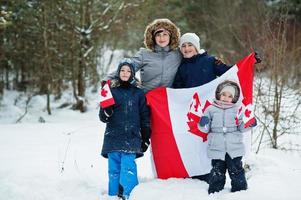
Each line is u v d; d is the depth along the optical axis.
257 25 13.86
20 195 4.85
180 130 5.08
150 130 4.97
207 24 19.53
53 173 5.65
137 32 16.92
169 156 5.09
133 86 4.95
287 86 8.43
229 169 4.64
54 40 13.73
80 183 5.25
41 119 11.63
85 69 13.96
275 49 7.16
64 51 13.76
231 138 4.64
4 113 12.71
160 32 5.12
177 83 5.25
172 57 5.22
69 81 15.34
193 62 5.17
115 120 4.81
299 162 6.27
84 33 13.41
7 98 14.80
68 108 13.65
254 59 5.01
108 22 13.91
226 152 4.63
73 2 13.32
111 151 4.76
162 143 5.10
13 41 13.98
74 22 13.42
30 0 13.31
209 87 5.08
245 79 5.00
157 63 5.18
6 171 5.66
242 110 4.75
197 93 5.09
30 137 8.63
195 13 20.06
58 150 7.23
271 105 7.30
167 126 5.08
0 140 8.27
